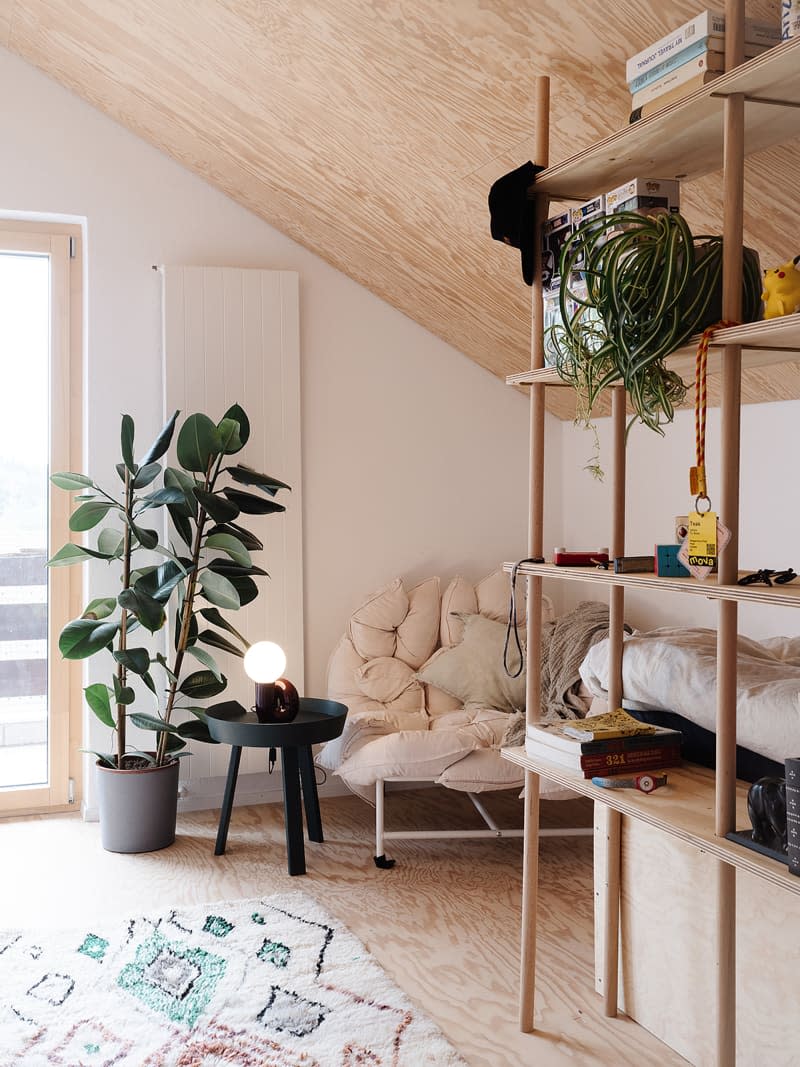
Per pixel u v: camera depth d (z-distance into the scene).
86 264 3.72
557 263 2.13
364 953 2.55
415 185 3.11
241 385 3.82
